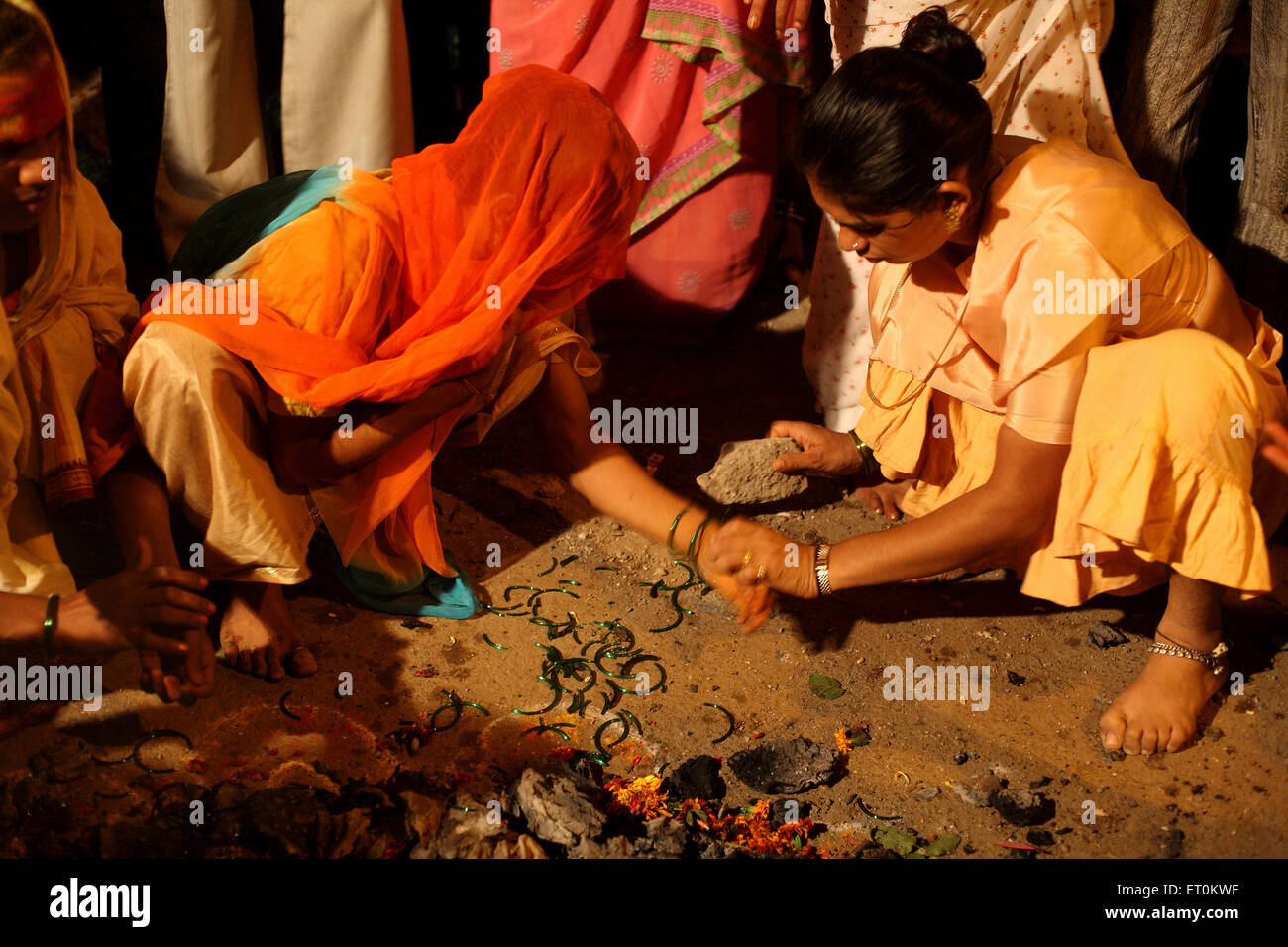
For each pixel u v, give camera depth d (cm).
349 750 245
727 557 246
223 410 238
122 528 246
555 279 245
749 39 325
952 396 280
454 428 265
